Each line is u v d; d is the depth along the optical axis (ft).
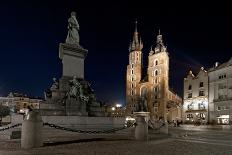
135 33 391.24
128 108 365.61
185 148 42.06
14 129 57.93
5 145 41.98
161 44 337.31
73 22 85.51
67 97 72.43
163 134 73.36
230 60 210.38
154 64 337.11
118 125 73.05
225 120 204.23
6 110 196.85
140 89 354.54
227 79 208.64
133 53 379.35
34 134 39.96
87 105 75.15
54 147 39.91
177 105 308.19
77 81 74.69
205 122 219.82
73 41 84.23
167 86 323.98
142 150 38.45
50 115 67.26
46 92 76.07
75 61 81.56
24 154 33.58
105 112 78.07
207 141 55.88
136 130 53.52
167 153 36.11
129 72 378.73
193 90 244.63
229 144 49.73
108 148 39.70
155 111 322.55
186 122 230.07
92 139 51.85
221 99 210.18
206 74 233.14
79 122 67.21
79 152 35.40
